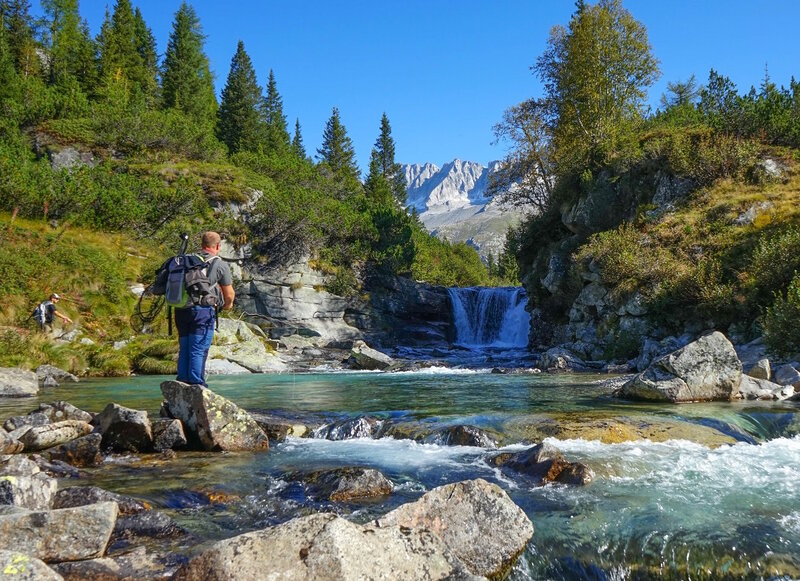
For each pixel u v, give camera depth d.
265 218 34.38
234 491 5.47
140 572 3.48
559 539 4.40
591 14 33.97
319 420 9.16
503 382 15.53
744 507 5.05
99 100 52.28
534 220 35.03
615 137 30.44
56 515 3.55
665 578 3.97
